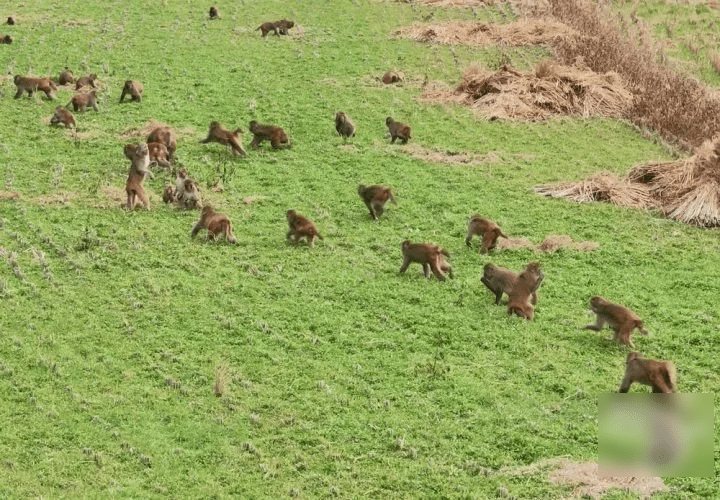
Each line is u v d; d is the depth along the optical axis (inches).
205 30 1716.3
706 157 1104.8
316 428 709.3
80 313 849.5
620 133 1323.8
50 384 754.8
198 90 1422.2
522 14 1849.2
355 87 1461.6
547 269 943.7
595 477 649.6
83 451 681.6
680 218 1062.4
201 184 1109.7
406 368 780.0
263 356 796.0
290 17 1819.6
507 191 1120.2
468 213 1062.4
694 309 872.9
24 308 855.1
